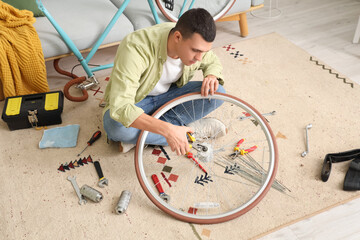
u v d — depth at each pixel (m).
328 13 3.13
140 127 1.36
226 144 1.90
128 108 1.33
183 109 1.83
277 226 1.52
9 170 1.78
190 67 1.65
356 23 2.96
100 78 2.40
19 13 2.02
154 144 1.82
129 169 1.79
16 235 1.51
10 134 1.98
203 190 1.68
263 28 2.94
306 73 2.39
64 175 1.76
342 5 3.24
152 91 1.71
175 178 1.74
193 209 1.60
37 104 1.98
